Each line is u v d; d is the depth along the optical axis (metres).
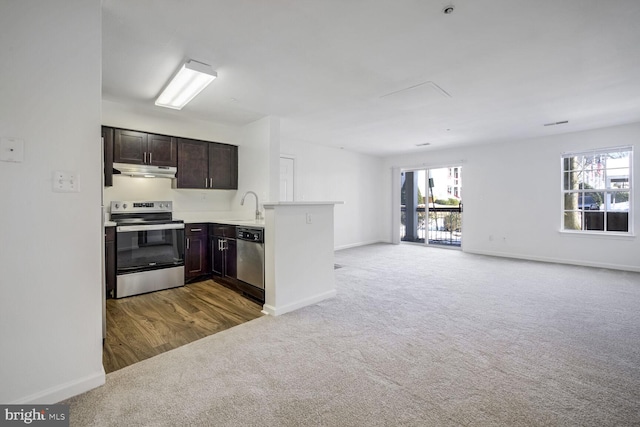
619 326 2.50
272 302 2.81
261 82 3.04
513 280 4.01
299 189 5.93
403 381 1.73
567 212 5.23
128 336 2.34
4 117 1.42
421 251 6.43
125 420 1.42
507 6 1.87
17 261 1.46
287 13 1.94
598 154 4.91
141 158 3.70
